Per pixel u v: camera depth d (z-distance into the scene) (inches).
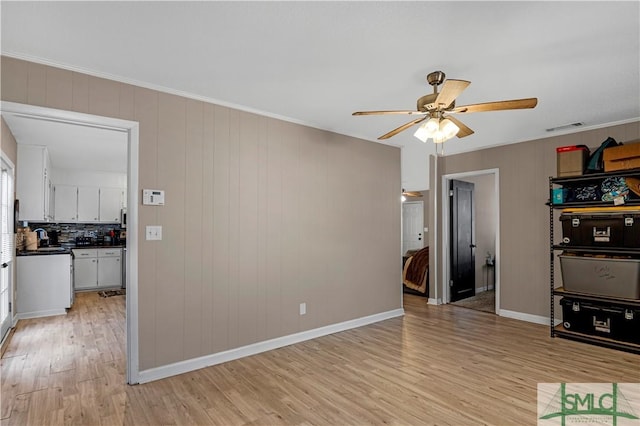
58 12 75.2
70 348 140.5
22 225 210.4
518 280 183.9
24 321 179.5
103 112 105.2
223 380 111.7
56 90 98.1
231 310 129.5
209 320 124.0
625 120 150.1
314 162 156.9
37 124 156.0
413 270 250.2
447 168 218.5
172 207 117.0
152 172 113.4
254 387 106.8
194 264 121.2
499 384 108.5
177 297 117.3
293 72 105.3
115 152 212.5
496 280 193.5
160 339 113.7
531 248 179.2
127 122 109.3
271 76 108.1
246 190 134.6
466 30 82.7
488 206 271.6
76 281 257.4
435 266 219.5
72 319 183.6
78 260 258.5
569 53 93.6
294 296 148.0
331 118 148.5
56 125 157.4
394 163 193.0
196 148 122.6
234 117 132.1
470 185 240.5
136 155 110.4
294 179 149.4
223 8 74.1
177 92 118.4
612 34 84.0
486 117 146.6
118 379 112.3
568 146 152.8
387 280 186.7
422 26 80.9
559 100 127.5
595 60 97.2
